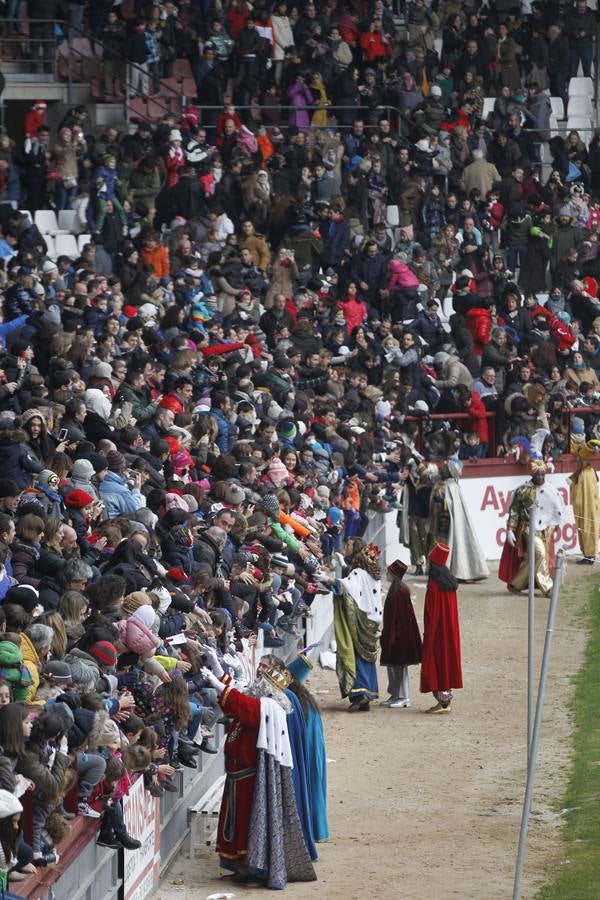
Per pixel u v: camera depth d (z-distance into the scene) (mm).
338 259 135875
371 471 110312
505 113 156750
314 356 115938
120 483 69938
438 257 143250
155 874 56062
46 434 67000
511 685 88312
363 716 82062
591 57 167875
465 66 158875
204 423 84562
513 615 105938
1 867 40469
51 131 142250
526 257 149750
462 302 135625
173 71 148375
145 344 99812
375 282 134125
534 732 55000
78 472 67125
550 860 60000
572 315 147000
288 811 57500
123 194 125188
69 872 46281
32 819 43656
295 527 84438
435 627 82000
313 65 149875
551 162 162375
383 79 154250
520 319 138875
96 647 51438
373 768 72812
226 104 141000
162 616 58844
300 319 119438
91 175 126625
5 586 53312
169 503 70500
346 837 62875
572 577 118250
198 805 62094
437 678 82062
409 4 161875
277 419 98438
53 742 44688
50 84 141375
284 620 80500
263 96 149500
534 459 114375
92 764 47500
